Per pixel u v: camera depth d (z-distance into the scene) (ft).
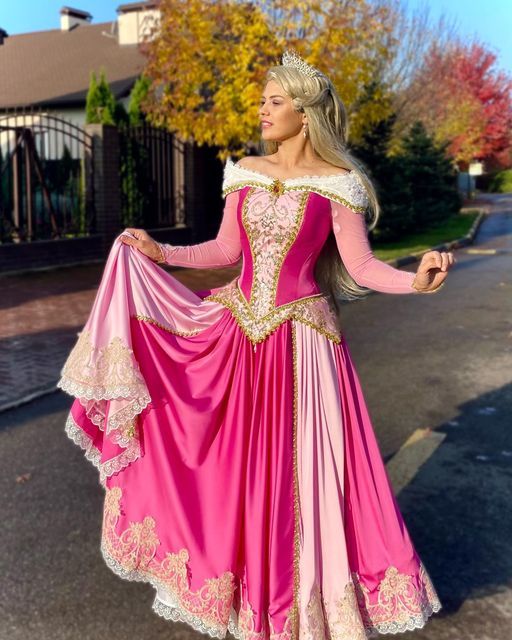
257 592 7.16
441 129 101.40
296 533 7.39
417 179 74.18
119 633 8.66
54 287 34.63
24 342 23.94
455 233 67.51
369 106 43.93
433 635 8.55
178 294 8.55
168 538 7.67
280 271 7.85
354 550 7.68
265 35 39.45
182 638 8.54
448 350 23.24
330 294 8.63
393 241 60.23
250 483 7.43
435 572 10.00
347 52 41.19
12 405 17.37
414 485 12.88
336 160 8.07
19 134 38.99
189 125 42.09
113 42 85.61
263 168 8.20
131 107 55.01
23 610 9.13
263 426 7.57
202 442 7.68
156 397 7.94
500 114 145.28
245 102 39.04
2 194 38.09
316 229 7.82
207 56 40.24
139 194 47.85
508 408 17.19
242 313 7.97
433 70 91.40
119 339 7.89
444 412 16.92
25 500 12.35
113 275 8.26
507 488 12.73
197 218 53.42
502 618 8.92
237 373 7.79
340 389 7.95
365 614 7.60
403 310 30.58
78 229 43.09
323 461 7.62
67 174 42.42
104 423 8.11
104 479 8.28
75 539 10.99
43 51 86.58
